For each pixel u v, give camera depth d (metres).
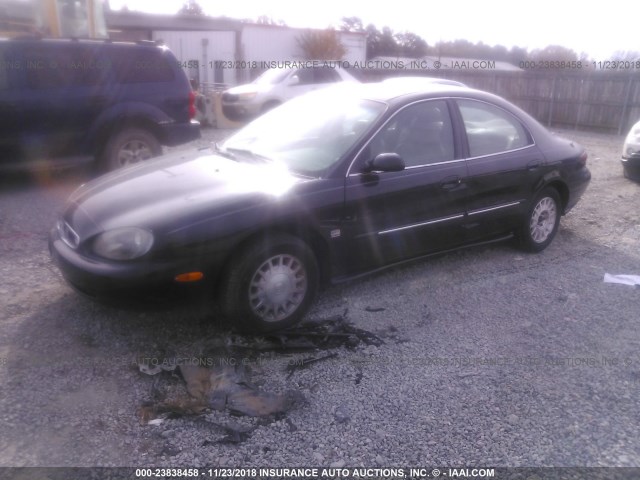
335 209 4.05
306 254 3.92
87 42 7.45
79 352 3.65
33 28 11.73
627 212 7.34
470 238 5.04
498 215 5.16
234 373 3.44
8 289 4.47
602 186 8.85
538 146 5.46
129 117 7.86
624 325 4.27
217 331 3.93
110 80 7.67
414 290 4.75
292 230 3.90
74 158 7.58
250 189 3.87
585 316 4.40
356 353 3.76
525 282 5.00
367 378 3.49
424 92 4.82
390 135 4.45
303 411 3.17
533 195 5.41
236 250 3.68
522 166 5.22
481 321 4.27
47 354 3.62
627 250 5.91
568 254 5.74
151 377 3.43
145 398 3.24
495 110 5.25
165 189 3.97
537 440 3.00
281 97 13.98
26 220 6.22
